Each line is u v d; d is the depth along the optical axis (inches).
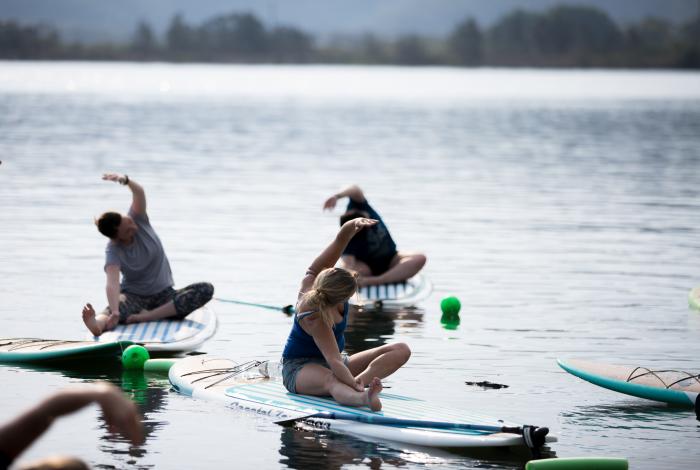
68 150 3395.7
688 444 859.4
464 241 1909.4
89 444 835.4
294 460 806.5
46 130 4116.6
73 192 2437.3
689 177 2987.2
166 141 3843.5
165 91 7568.9
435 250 1817.2
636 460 819.4
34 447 823.1
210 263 1663.4
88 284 1483.8
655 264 1704.0
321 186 2682.1
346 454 820.0
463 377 1064.2
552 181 2869.1
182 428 881.5
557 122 5221.5
